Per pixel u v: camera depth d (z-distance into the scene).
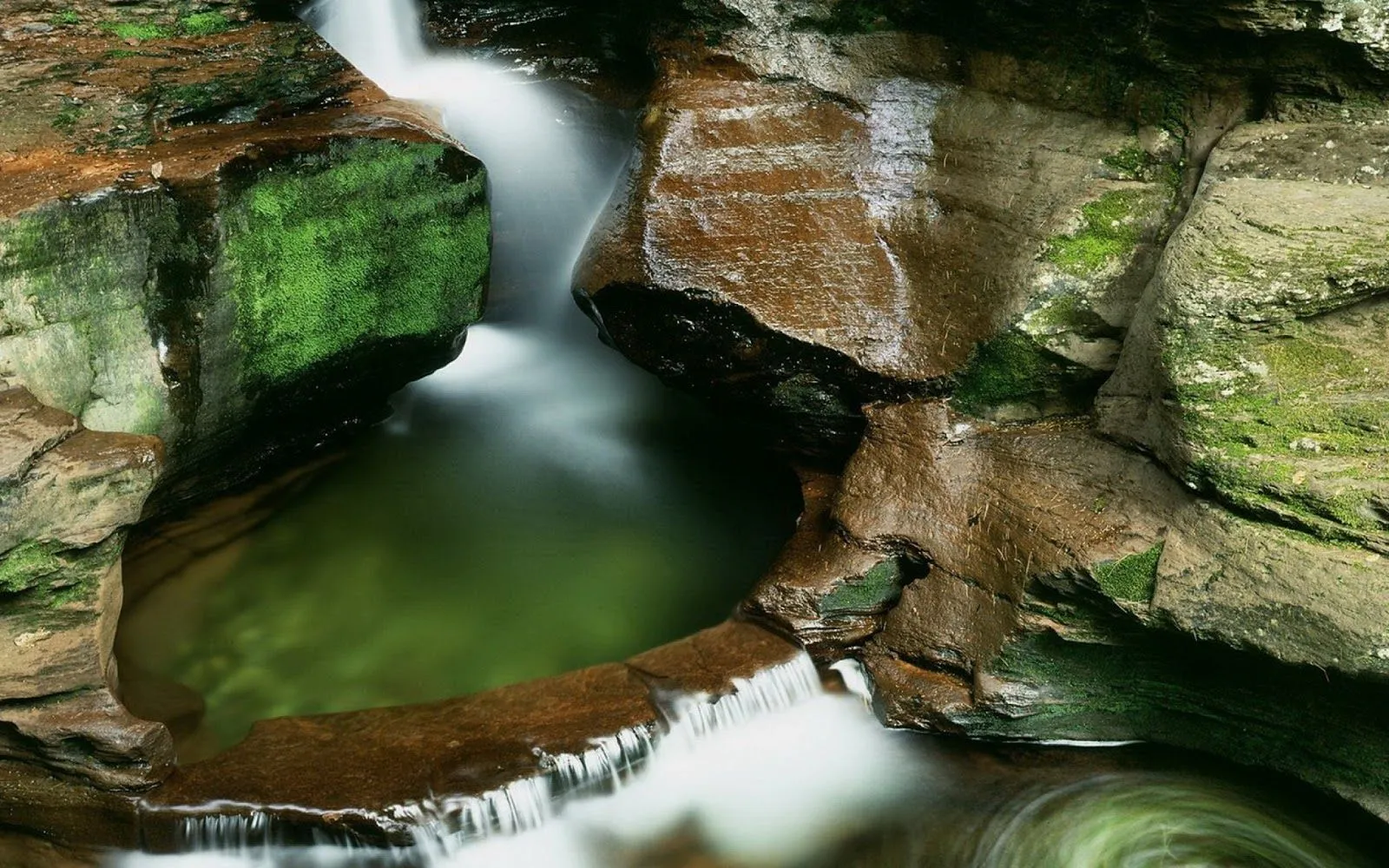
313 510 7.28
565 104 8.73
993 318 6.36
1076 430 6.18
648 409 8.46
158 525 6.82
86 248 5.65
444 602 6.65
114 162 6.02
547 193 8.75
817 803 5.52
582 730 5.52
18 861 5.17
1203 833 5.38
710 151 7.24
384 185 6.84
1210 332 5.26
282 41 7.20
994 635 5.77
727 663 5.96
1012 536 5.83
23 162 5.95
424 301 7.32
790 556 6.43
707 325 6.77
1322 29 5.52
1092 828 5.41
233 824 5.06
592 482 7.71
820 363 6.64
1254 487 5.15
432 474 7.68
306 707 5.88
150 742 5.13
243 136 6.50
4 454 4.91
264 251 6.36
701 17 7.63
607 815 5.38
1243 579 5.14
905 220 6.95
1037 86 6.84
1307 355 5.23
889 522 6.18
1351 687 5.05
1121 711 5.82
